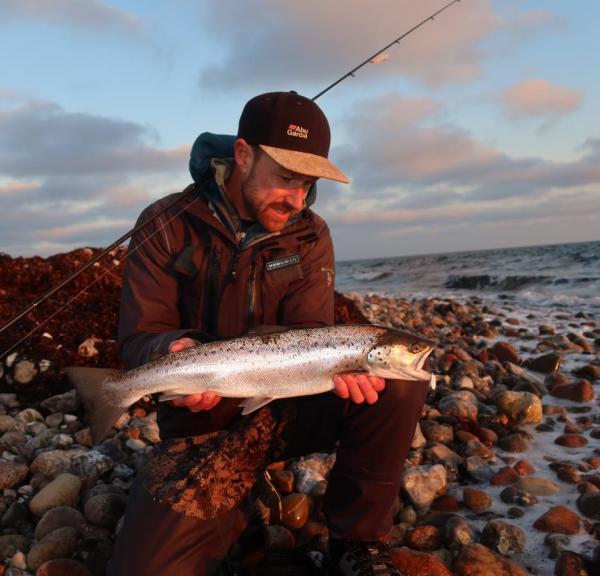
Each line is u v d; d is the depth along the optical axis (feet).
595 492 11.60
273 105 8.99
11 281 22.29
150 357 8.94
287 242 9.75
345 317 27.86
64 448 14.38
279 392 8.84
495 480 12.79
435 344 8.73
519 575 9.26
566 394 19.12
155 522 8.19
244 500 9.75
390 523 9.17
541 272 78.74
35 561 9.75
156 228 9.70
